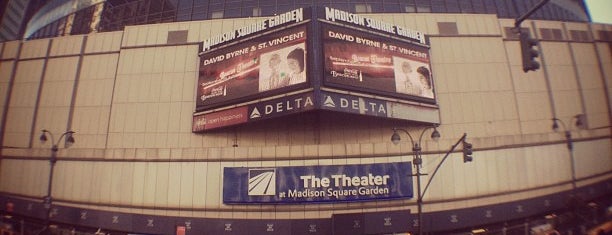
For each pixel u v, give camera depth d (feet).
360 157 79.15
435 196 79.41
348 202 77.66
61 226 86.58
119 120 99.40
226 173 79.56
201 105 93.66
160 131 96.37
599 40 117.19
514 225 81.20
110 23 121.29
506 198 82.58
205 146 93.30
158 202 82.28
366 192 77.15
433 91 93.20
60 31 131.54
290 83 80.33
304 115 84.64
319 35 81.00
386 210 77.92
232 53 91.66
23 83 110.93
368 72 83.92
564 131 96.68
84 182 89.20
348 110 78.38
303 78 78.89
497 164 84.02
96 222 84.64
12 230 86.33
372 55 85.87
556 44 113.39
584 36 116.57
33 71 111.34
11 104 109.70
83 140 101.35
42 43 113.50
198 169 81.97
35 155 96.99
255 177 78.64
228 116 87.86
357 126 91.35
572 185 88.02
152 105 98.73
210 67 94.89
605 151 94.79
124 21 118.83
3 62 113.60
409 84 89.25
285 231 76.48
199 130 92.63
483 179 82.33
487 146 84.28
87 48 109.29
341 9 108.88
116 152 88.28
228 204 79.41
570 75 110.93
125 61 103.91
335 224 74.08
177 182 82.33
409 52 92.38
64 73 108.68
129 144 97.04
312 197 76.84
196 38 102.63
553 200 85.30
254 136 92.02
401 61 90.02
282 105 80.12
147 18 115.55
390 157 79.87
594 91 111.45
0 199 96.73
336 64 80.43
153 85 100.22
